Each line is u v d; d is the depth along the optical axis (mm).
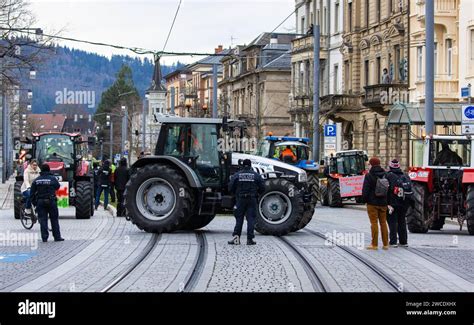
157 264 17734
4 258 19031
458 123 40938
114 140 137000
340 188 43812
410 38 53094
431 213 27109
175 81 139750
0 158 93500
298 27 79375
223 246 21375
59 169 32438
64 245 21859
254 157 25734
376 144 60531
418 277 16188
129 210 25094
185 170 24922
